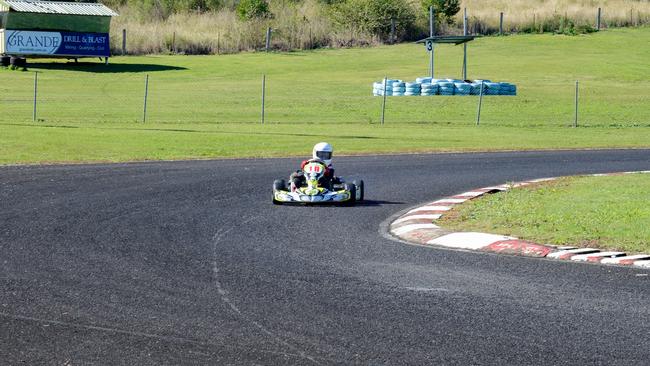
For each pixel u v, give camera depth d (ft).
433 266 76.43
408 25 486.79
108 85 334.24
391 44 475.72
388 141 204.03
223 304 62.75
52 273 71.77
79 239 86.89
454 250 84.58
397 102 291.38
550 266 76.33
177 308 61.57
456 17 510.17
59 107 269.03
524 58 417.90
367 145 194.49
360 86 335.67
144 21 490.08
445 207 111.14
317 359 51.08
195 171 147.43
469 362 50.52
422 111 276.00
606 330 56.44
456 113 273.54
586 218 97.86
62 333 55.83
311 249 84.28
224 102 291.17
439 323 58.08
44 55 383.65
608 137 220.43
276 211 108.68
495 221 98.53
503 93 307.58
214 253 81.30
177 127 226.38
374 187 133.69
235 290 66.85
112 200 113.80
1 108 261.24
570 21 504.84
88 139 193.47
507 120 261.44
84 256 78.74
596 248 83.10
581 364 50.19
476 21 500.33
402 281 70.33
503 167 159.94
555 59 414.00
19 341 54.19
